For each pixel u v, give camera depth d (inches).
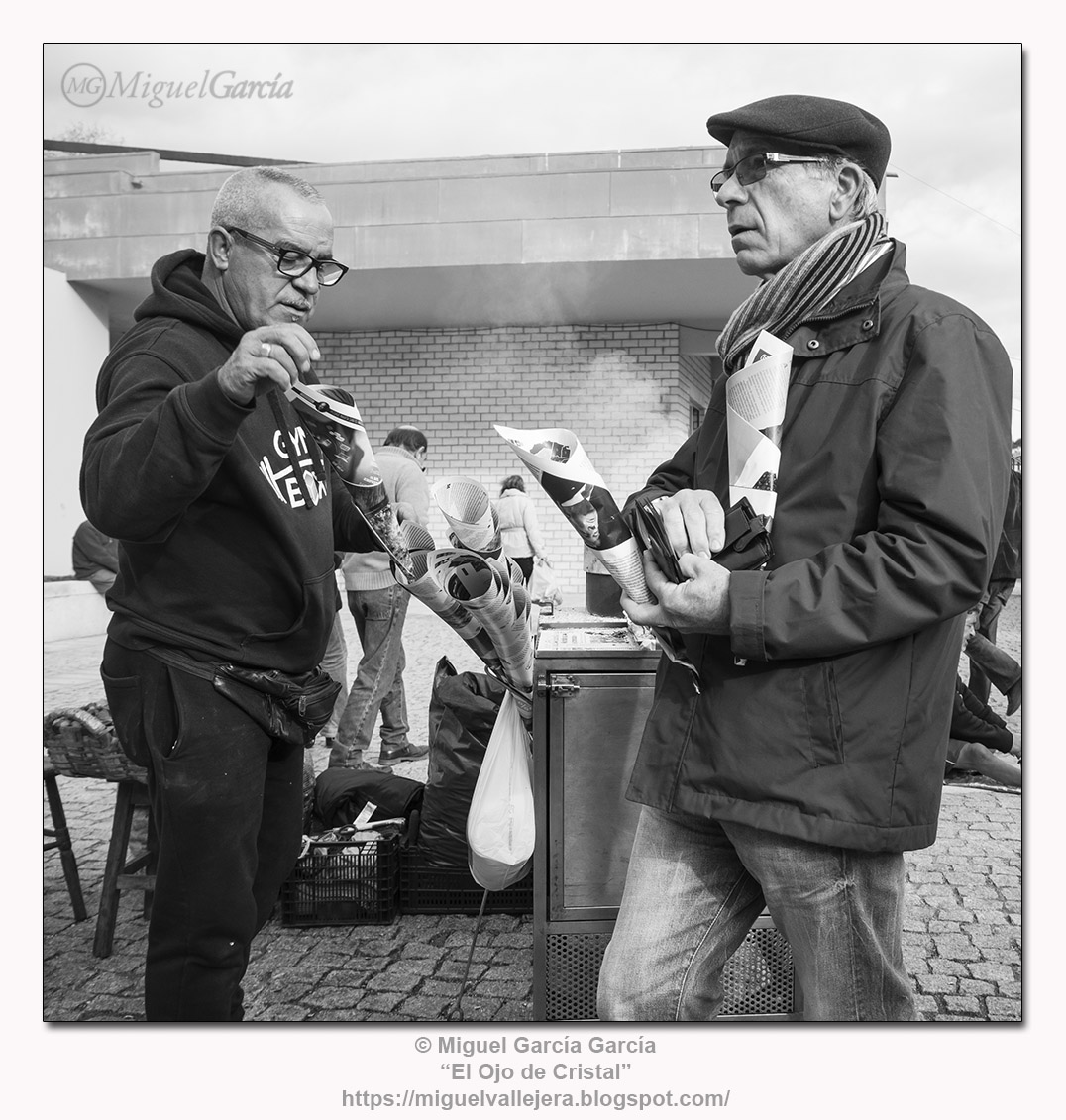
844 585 53.4
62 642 348.8
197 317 75.4
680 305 426.6
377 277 379.6
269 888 85.4
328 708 83.7
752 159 61.1
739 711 57.9
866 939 57.9
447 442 469.7
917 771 55.4
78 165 385.4
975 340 55.4
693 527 58.9
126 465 65.4
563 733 89.0
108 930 121.1
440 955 121.3
